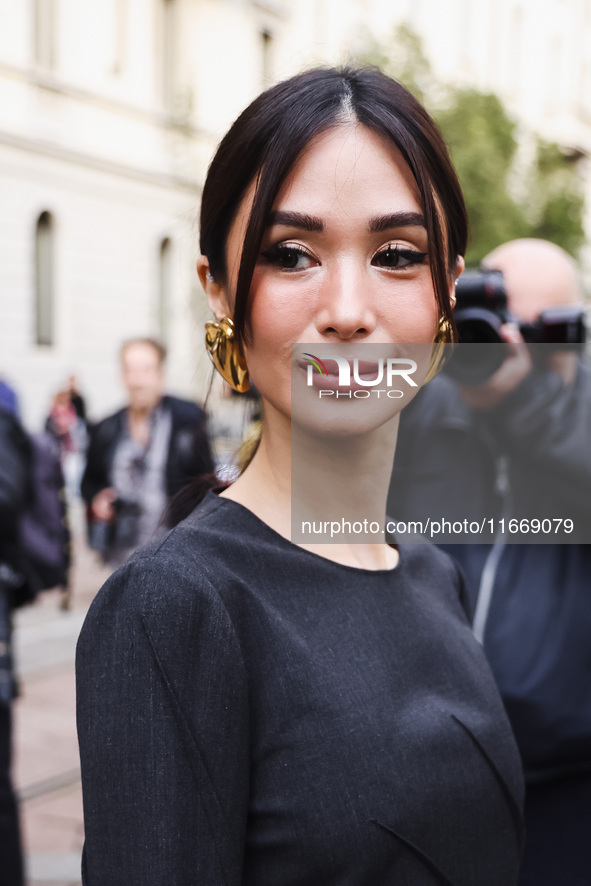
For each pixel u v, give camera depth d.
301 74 0.76
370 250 0.72
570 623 1.31
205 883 0.65
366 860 0.69
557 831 1.31
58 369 11.30
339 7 14.37
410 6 16.16
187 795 0.65
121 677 0.66
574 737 1.29
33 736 3.34
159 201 12.30
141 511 3.75
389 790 0.71
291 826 0.68
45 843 2.57
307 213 0.71
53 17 11.04
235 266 0.78
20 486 2.17
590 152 22.86
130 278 12.09
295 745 0.70
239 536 0.75
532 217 14.15
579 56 22.19
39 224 11.27
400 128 0.72
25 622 5.00
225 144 0.77
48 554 2.25
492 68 19.52
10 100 10.63
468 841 0.76
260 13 13.01
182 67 12.22
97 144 11.56
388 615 0.80
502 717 0.87
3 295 10.72
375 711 0.73
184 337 11.77
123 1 11.70
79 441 9.21
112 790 0.65
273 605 0.73
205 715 0.66
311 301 0.72
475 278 1.34
